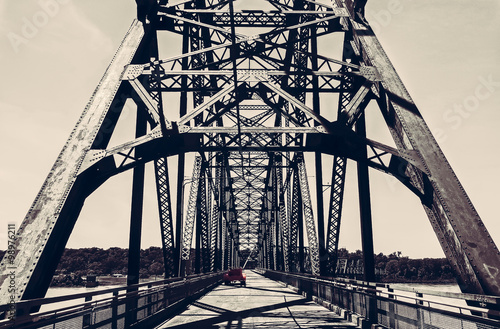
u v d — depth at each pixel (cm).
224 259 5109
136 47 1264
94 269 9775
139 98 1262
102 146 1090
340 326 1199
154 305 1274
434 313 756
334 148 1225
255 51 1462
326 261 1659
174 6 1492
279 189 3856
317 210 1748
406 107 1115
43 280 823
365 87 1229
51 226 841
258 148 1227
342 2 1504
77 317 724
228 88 1223
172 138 1155
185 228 2188
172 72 1227
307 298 2258
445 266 6944
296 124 1231
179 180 1786
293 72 1270
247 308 1752
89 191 1033
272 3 1662
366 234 1263
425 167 1003
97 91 1130
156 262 6975
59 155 988
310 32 1719
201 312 1623
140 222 1207
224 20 1727
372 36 1334
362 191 1298
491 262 835
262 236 7769
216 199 4028
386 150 1067
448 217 905
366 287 1195
